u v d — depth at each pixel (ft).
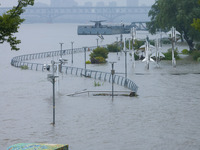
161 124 178.60
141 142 153.17
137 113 200.95
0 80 327.88
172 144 150.00
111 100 238.07
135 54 510.17
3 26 144.87
